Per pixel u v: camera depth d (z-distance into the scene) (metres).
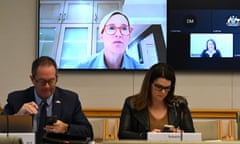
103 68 4.73
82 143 2.11
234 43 4.69
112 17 4.75
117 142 1.82
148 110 3.12
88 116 4.72
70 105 2.90
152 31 4.72
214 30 4.70
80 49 4.75
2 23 4.80
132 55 4.73
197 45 4.70
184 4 4.71
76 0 4.77
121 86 4.79
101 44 4.75
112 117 4.72
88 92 4.79
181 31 4.70
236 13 4.70
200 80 4.75
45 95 2.76
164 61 4.70
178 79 4.75
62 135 2.20
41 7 4.76
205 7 4.71
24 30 4.82
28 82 4.79
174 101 3.13
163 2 4.72
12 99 2.89
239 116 2.85
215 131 4.21
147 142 1.82
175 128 2.77
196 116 4.67
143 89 3.12
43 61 2.75
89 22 4.76
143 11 4.73
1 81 4.80
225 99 4.75
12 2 4.81
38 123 2.68
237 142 1.84
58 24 4.77
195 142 1.83
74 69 4.75
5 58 4.79
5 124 2.33
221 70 4.72
